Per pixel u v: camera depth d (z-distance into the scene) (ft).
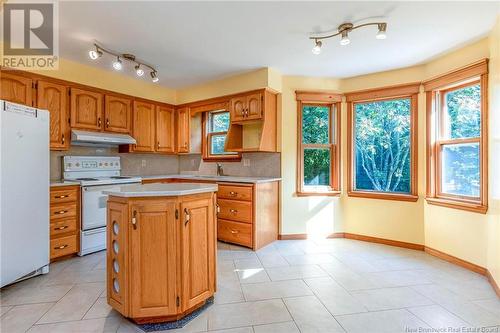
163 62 10.90
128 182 11.89
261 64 11.10
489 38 8.32
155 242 5.70
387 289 7.49
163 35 8.61
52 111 10.21
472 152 9.23
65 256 9.85
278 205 12.47
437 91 10.39
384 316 6.18
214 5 6.93
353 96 12.31
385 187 11.93
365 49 9.53
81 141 11.09
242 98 12.27
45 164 8.59
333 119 12.82
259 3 6.85
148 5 6.91
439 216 10.03
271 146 12.18
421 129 10.84
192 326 5.80
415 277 8.29
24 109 7.87
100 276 8.38
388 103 11.85
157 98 14.25
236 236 11.41
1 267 7.16
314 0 6.72
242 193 11.21
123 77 12.66
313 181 12.84
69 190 9.90
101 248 10.77
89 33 8.48
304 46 9.37
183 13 7.31
